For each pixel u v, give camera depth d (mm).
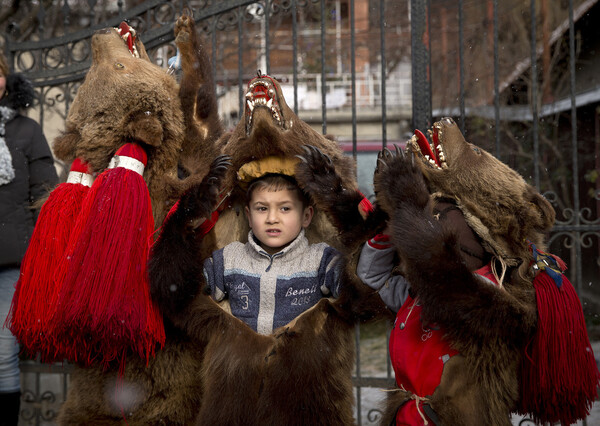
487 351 2199
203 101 2805
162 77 2744
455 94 10953
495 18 3773
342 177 2639
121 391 2580
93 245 2375
